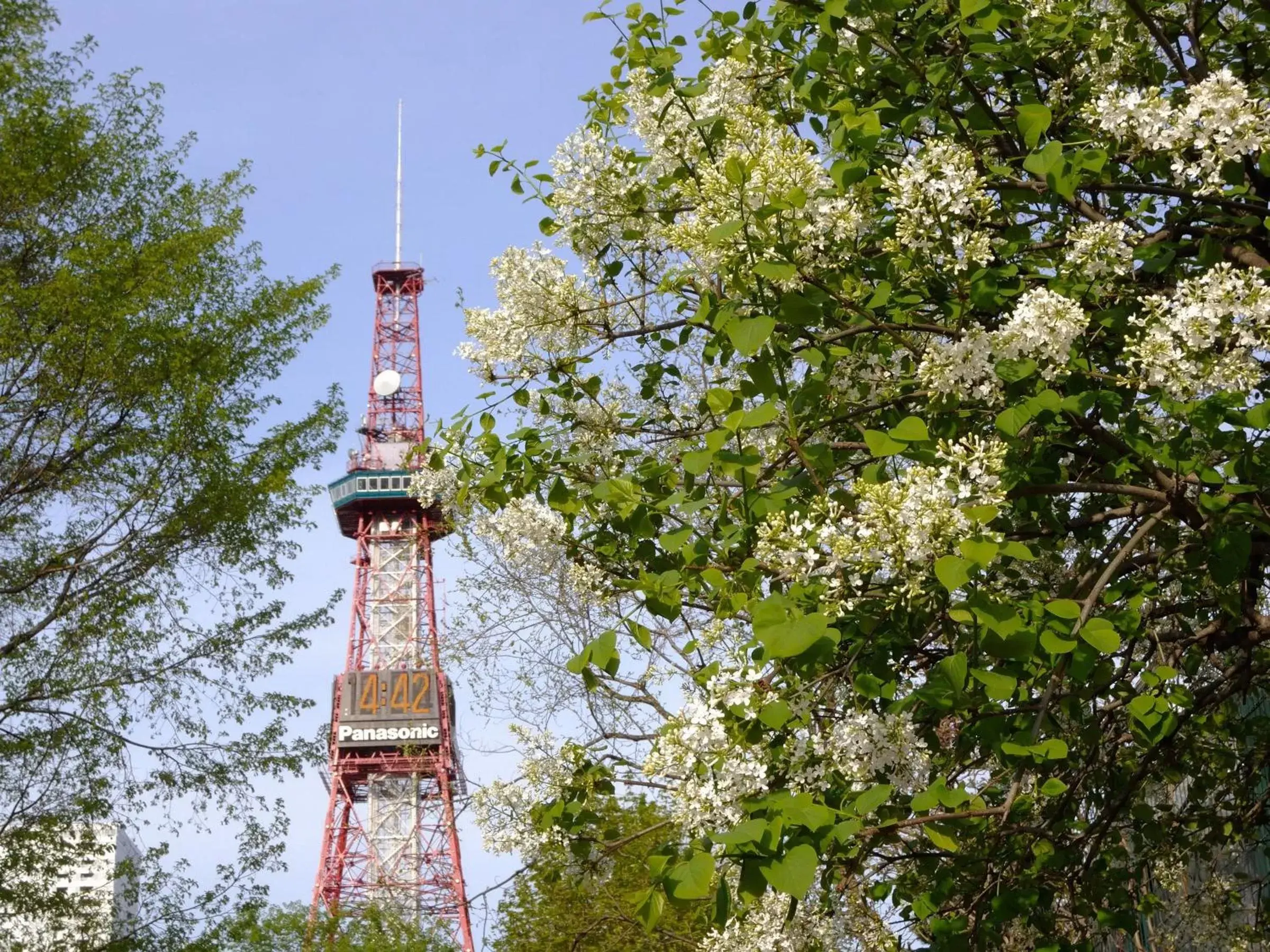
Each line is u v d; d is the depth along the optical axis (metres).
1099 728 7.49
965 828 7.07
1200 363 5.70
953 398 6.26
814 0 7.43
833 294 6.29
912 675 6.65
